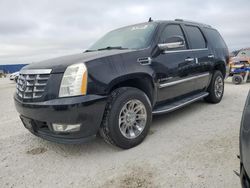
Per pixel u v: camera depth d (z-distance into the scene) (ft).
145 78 11.00
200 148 9.95
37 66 9.94
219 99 18.07
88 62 9.26
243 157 5.03
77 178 8.32
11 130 14.19
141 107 10.75
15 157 10.27
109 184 7.82
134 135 10.50
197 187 7.30
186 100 14.21
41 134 9.87
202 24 17.46
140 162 9.12
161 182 7.71
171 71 12.51
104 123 9.65
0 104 24.80
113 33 15.03
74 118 8.74
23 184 8.15
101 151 10.35
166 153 9.72
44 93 9.07
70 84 8.83
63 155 10.21
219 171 8.08
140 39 12.32
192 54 14.39
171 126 13.05
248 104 5.57
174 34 13.69
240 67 31.40
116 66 9.89
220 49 18.11
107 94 9.41
